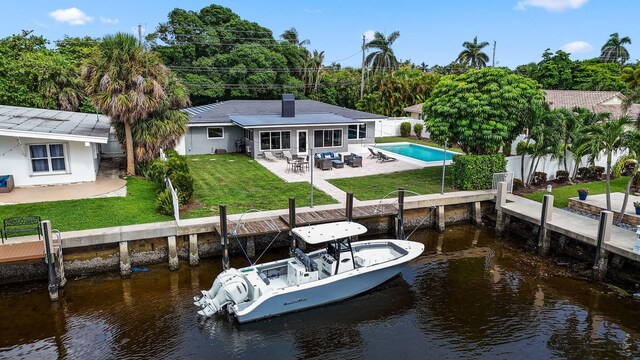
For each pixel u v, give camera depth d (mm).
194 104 50750
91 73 20219
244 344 11164
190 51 51719
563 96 35844
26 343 10961
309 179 23406
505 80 21422
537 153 21609
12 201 17672
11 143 19219
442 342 11258
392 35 63281
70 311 12438
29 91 31844
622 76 47812
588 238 15203
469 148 23641
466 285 14344
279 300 12172
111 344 10992
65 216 16125
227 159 29031
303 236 13047
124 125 22578
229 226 15844
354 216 16953
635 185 22016
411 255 14430
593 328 11812
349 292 13359
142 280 14406
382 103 48344
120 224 15461
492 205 20531
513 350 10891
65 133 19406
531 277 14906
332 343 11273
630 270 14422
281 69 52594
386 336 11555
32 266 14055
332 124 30500
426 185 22141
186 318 12234
